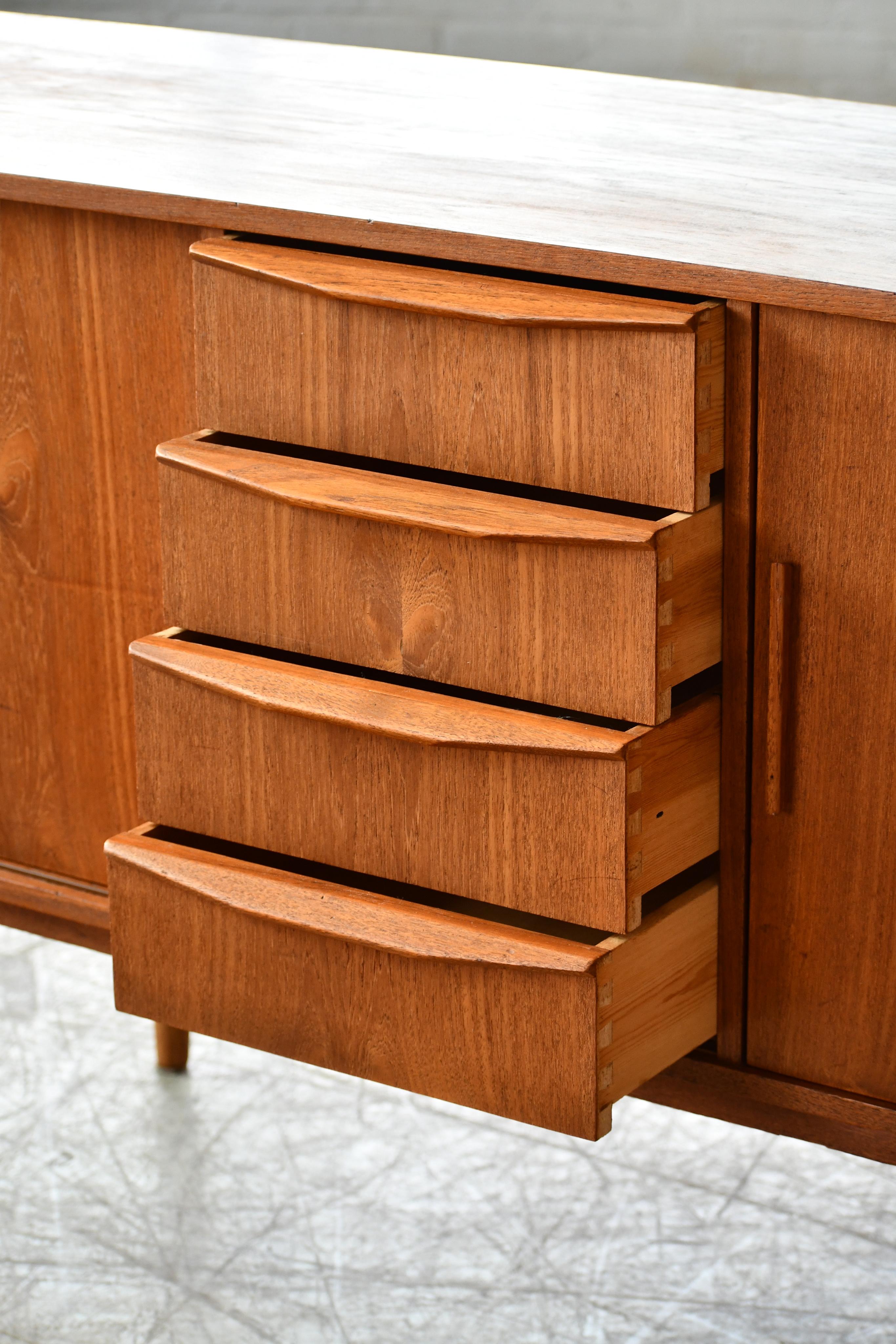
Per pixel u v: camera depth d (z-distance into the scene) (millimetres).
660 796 1168
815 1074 1268
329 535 1223
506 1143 1527
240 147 1488
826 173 1456
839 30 2902
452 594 1188
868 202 1342
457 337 1176
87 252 1368
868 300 1070
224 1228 1410
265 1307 1325
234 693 1250
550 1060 1165
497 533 1142
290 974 1256
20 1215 1423
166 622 1421
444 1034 1203
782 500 1153
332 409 1246
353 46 2926
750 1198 1452
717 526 1168
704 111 1722
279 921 1236
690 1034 1263
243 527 1261
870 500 1122
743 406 1144
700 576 1161
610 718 1231
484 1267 1368
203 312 1278
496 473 1197
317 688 1231
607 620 1133
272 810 1276
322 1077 1616
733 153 1528
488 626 1183
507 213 1264
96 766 1521
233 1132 1529
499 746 1153
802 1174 1485
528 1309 1320
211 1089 1588
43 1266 1369
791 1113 1287
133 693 1440
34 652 1514
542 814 1161
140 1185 1458
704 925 1249
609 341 1121
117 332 1378
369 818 1235
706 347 1112
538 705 1284
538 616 1159
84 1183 1460
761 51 2965
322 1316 1314
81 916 1554
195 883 1272
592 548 1119
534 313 1137
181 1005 1318
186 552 1296
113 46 2025
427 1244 1394
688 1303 1325
